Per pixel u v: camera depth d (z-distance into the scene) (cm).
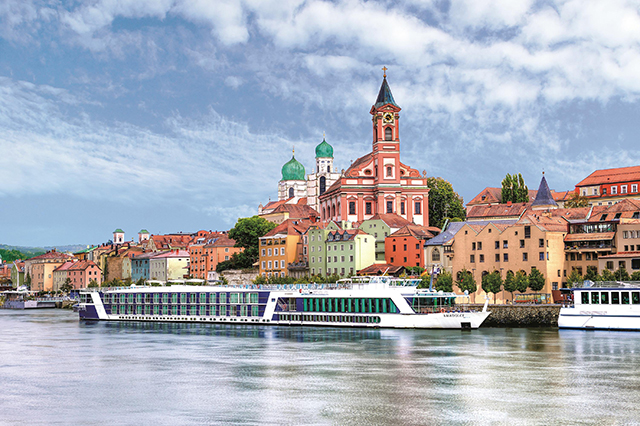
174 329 15475
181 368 9512
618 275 15088
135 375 9012
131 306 18200
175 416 6750
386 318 14212
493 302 16225
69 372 9312
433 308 14250
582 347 10875
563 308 13538
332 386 8069
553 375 8594
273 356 10469
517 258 16750
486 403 7144
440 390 7775
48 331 15512
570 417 6588
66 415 6850
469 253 17788
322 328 14662
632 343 11256
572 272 15138
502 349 10806
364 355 10394
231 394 7694
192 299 17162
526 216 17138
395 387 7969
